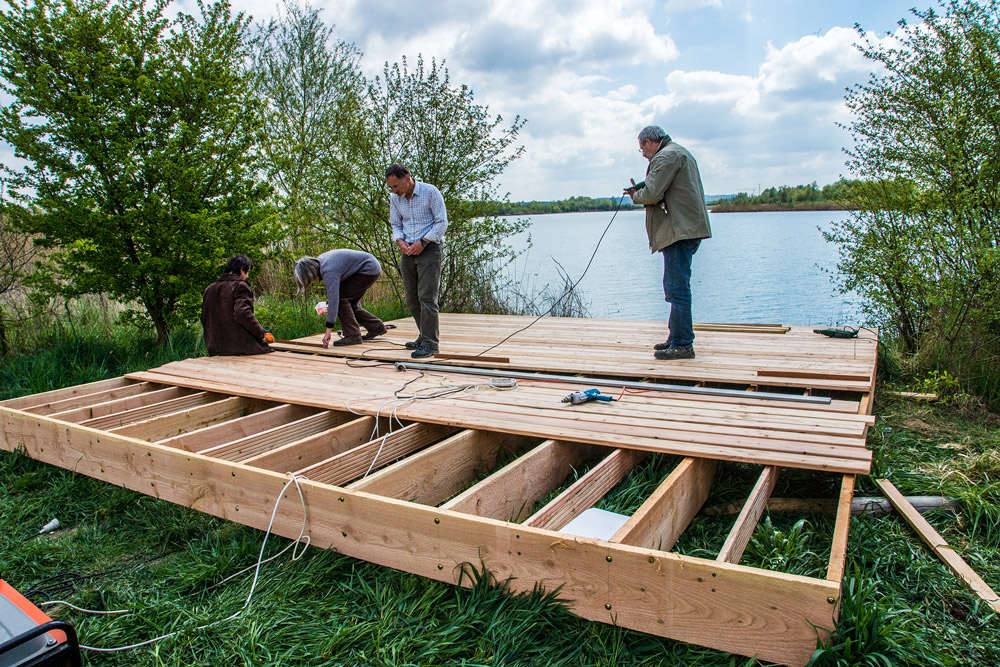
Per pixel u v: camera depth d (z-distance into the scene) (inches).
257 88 456.4
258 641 80.0
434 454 112.0
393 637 79.2
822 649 64.8
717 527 102.9
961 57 195.2
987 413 166.2
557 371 175.2
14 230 235.9
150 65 237.6
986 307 191.6
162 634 84.4
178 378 191.6
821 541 96.7
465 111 331.9
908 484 116.2
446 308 359.3
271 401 164.1
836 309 355.6
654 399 144.0
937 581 87.0
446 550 86.0
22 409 169.9
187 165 238.2
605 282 505.4
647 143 172.1
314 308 330.3
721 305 382.6
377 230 347.9
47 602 92.4
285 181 399.5
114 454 129.0
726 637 70.0
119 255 235.1
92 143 225.8
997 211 192.2
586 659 73.5
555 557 78.4
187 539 110.6
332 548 96.9
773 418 125.4
